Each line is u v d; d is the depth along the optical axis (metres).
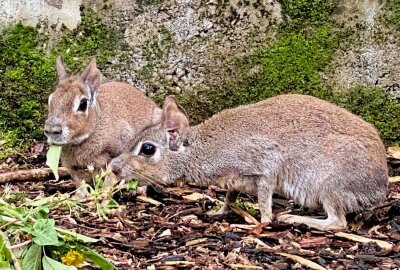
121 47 11.24
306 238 8.38
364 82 11.02
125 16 11.23
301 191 8.89
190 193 9.98
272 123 8.92
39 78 11.20
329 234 8.48
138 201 9.57
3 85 11.20
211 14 11.15
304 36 11.05
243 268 7.43
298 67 11.06
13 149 11.02
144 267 7.42
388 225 8.82
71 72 11.23
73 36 11.26
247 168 8.91
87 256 7.00
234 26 11.13
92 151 10.16
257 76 11.12
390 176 10.62
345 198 8.74
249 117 9.01
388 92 11.02
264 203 8.91
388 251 7.96
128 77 11.26
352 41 11.02
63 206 8.51
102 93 10.48
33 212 7.28
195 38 11.19
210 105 11.16
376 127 11.03
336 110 8.99
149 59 11.23
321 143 8.78
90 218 8.57
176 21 11.20
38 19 11.26
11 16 11.27
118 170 9.07
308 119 8.88
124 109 10.50
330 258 7.76
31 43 11.23
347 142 8.74
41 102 11.20
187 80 11.20
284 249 7.98
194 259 7.64
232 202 9.19
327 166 8.74
